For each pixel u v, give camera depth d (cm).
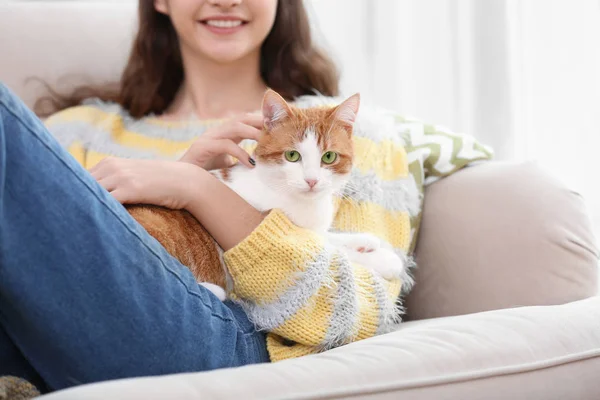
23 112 87
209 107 175
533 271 133
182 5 157
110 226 92
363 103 170
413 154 156
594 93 191
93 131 163
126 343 92
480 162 159
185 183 122
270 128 131
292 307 113
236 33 161
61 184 88
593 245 137
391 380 87
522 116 200
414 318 151
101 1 214
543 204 139
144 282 94
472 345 96
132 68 176
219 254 128
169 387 78
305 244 114
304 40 181
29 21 177
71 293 87
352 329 115
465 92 211
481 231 142
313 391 82
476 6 201
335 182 132
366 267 126
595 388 99
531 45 198
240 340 111
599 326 105
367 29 229
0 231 83
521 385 93
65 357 90
